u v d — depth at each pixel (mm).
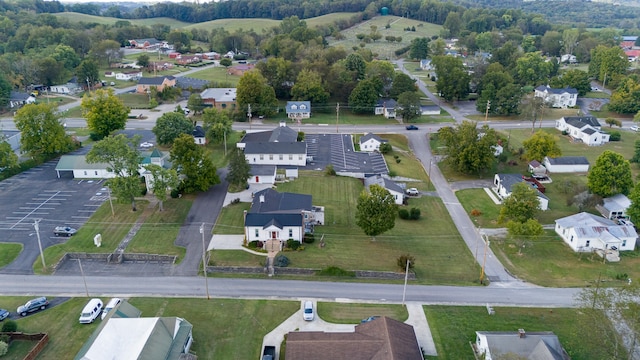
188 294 61531
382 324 51094
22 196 89312
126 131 124875
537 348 49781
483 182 104875
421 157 120750
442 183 104812
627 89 159500
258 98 150250
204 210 85188
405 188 99438
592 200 89875
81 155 101688
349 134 134375
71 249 71688
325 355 47719
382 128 141000
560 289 65188
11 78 165250
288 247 72688
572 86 173375
